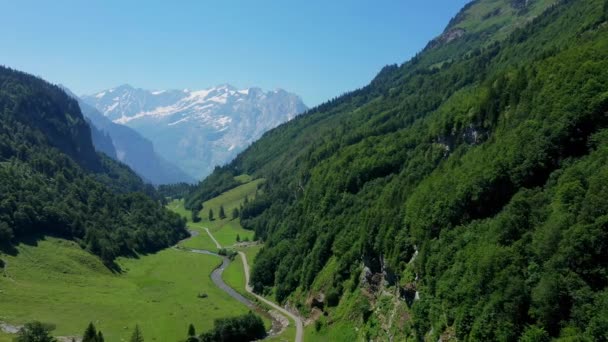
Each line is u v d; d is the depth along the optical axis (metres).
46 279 164.88
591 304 58.44
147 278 196.88
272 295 174.25
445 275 86.38
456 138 136.75
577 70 91.44
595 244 61.00
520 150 89.75
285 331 137.38
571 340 56.22
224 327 129.75
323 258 158.75
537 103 98.44
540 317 62.44
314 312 143.00
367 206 158.25
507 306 66.25
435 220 101.88
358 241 141.12
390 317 105.56
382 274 120.44
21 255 176.12
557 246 66.25
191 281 197.12
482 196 92.56
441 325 82.19
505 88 122.19
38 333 107.44
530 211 77.38
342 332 120.88
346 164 199.38
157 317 144.12
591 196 65.19
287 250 188.25
